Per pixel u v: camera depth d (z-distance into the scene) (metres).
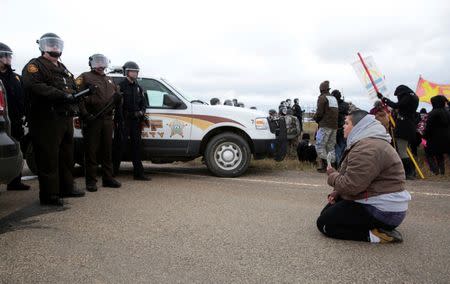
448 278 3.00
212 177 7.75
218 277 2.97
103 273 3.02
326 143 8.64
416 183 7.48
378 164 3.63
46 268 3.09
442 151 8.24
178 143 7.60
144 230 4.09
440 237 4.02
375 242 3.79
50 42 4.86
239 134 7.98
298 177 7.96
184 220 4.48
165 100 7.56
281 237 3.93
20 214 4.64
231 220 4.52
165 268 3.13
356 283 2.90
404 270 3.14
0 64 5.68
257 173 8.47
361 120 3.79
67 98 4.82
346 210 3.82
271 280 2.94
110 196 5.69
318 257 3.40
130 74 6.82
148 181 7.11
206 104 7.93
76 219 4.45
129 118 6.96
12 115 5.82
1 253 3.40
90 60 6.07
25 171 8.48
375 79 8.41
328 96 8.58
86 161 6.06
